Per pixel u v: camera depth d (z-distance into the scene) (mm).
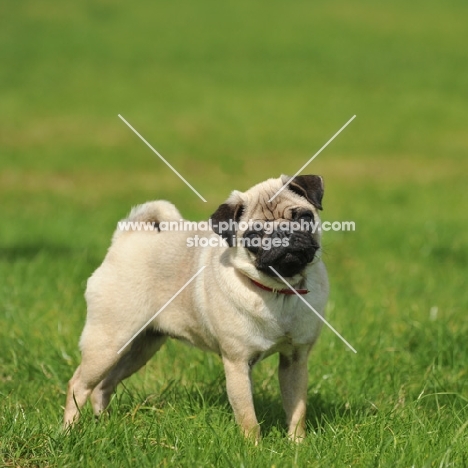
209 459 6855
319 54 45781
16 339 10047
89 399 8656
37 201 21438
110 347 8156
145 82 40188
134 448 6949
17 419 7578
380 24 52000
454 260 15320
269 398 8773
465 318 10883
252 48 46781
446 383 8969
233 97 37781
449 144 30406
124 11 54000
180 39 48344
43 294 11867
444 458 6629
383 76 41656
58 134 31188
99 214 19266
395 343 10039
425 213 19812
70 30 49219
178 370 9445
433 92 38812
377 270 14586
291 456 6949
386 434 7391
